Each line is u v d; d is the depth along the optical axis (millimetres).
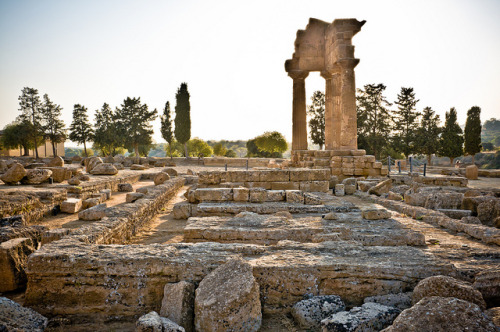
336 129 24109
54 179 14875
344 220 7539
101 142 61688
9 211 8500
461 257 5078
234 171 12312
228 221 7184
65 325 4250
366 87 50031
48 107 58844
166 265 4535
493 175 25703
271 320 4297
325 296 4316
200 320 3850
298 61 26016
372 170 19766
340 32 21359
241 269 4301
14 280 5113
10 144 56531
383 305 4047
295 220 7516
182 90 53875
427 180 16656
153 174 23594
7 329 3592
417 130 53469
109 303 4465
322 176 12305
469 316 3193
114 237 6930
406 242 6199
